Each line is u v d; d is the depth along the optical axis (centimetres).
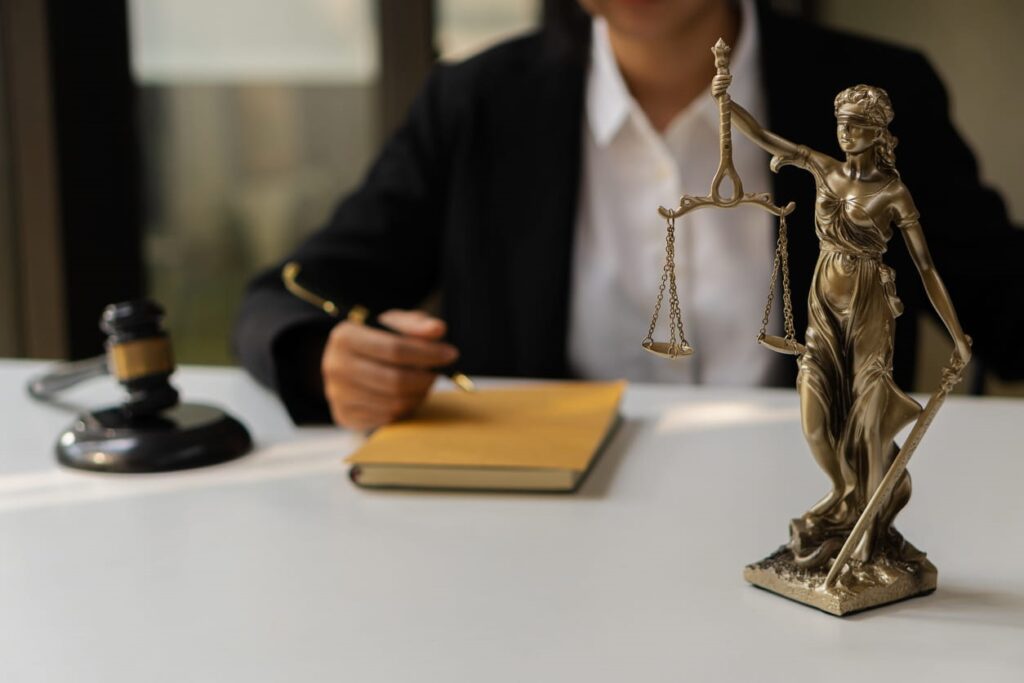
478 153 165
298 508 86
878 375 62
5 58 235
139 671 60
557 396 113
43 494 91
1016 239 151
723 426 107
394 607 67
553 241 157
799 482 90
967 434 103
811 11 261
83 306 247
